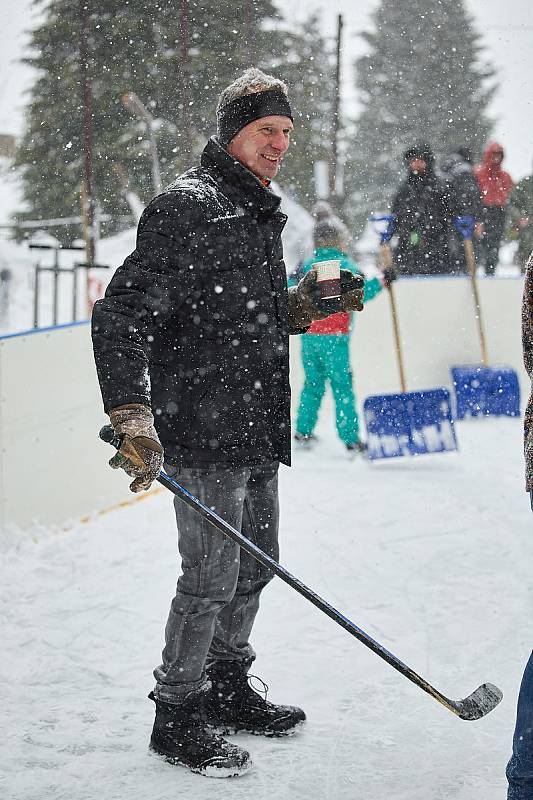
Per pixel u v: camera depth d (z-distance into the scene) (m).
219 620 3.34
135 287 2.93
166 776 3.02
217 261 3.03
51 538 5.58
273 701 3.56
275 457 3.21
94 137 21.64
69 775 3.02
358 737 3.27
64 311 14.27
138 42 21.81
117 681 3.75
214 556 3.09
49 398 5.75
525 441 2.77
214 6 21.97
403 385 8.34
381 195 29.66
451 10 30.88
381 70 31.02
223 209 3.05
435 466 7.29
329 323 7.49
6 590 4.70
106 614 4.45
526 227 16.83
